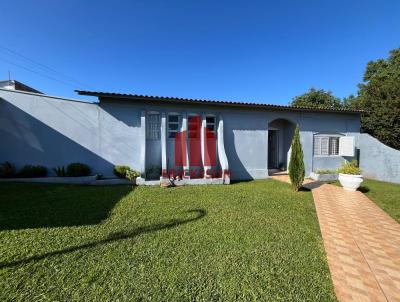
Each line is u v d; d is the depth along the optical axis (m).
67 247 3.51
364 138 13.03
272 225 4.78
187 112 10.38
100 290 2.53
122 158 9.64
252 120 11.38
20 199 6.19
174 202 6.38
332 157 13.00
